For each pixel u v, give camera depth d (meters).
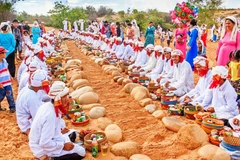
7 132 5.62
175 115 6.32
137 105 7.19
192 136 4.81
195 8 10.40
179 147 4.88
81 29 35.38
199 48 11.05
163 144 5.02
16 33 13.81
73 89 8.38
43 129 4.06
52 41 17.61
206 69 6.38
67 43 26.39
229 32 7.36
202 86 6.50
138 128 5.83
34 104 5.10
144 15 41.81
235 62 6.41
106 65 12.19
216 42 28.19
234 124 5.14
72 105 6.30
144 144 5.08
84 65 13.25
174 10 10.42
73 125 5.85
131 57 12.39
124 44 13.45
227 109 5.44
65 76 9.76
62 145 4.28
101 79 10.23
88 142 4.72
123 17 43.75
